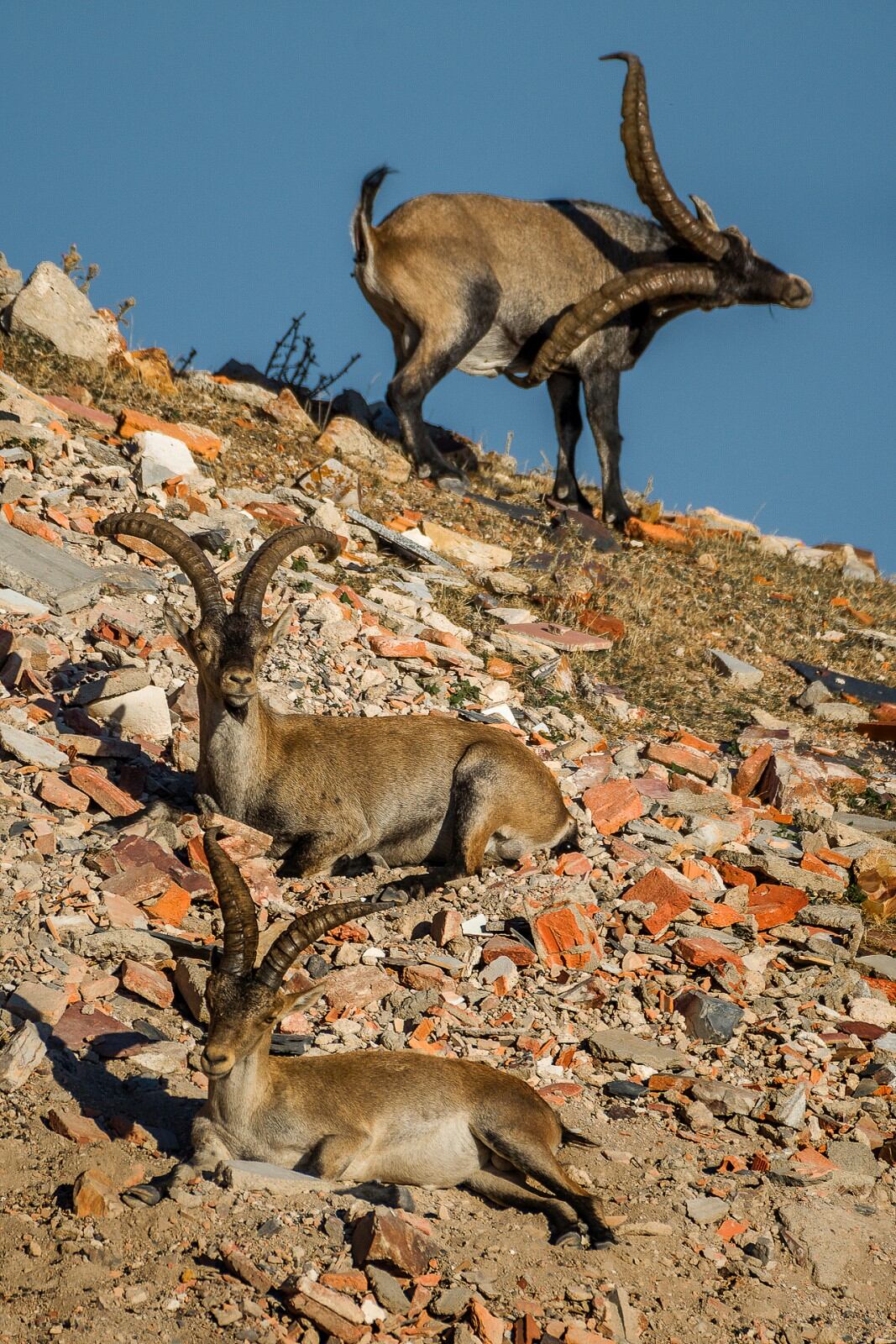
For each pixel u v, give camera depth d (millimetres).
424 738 32062
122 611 39688
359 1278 17828
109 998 23812
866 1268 21547
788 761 43656
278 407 63000
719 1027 27266
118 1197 18406
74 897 25828
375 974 26031
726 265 64875
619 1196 21750
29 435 48188
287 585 45094
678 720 48562
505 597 53781
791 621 62375
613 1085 25016
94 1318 16453
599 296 62000
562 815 33250
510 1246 19516
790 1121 24594
